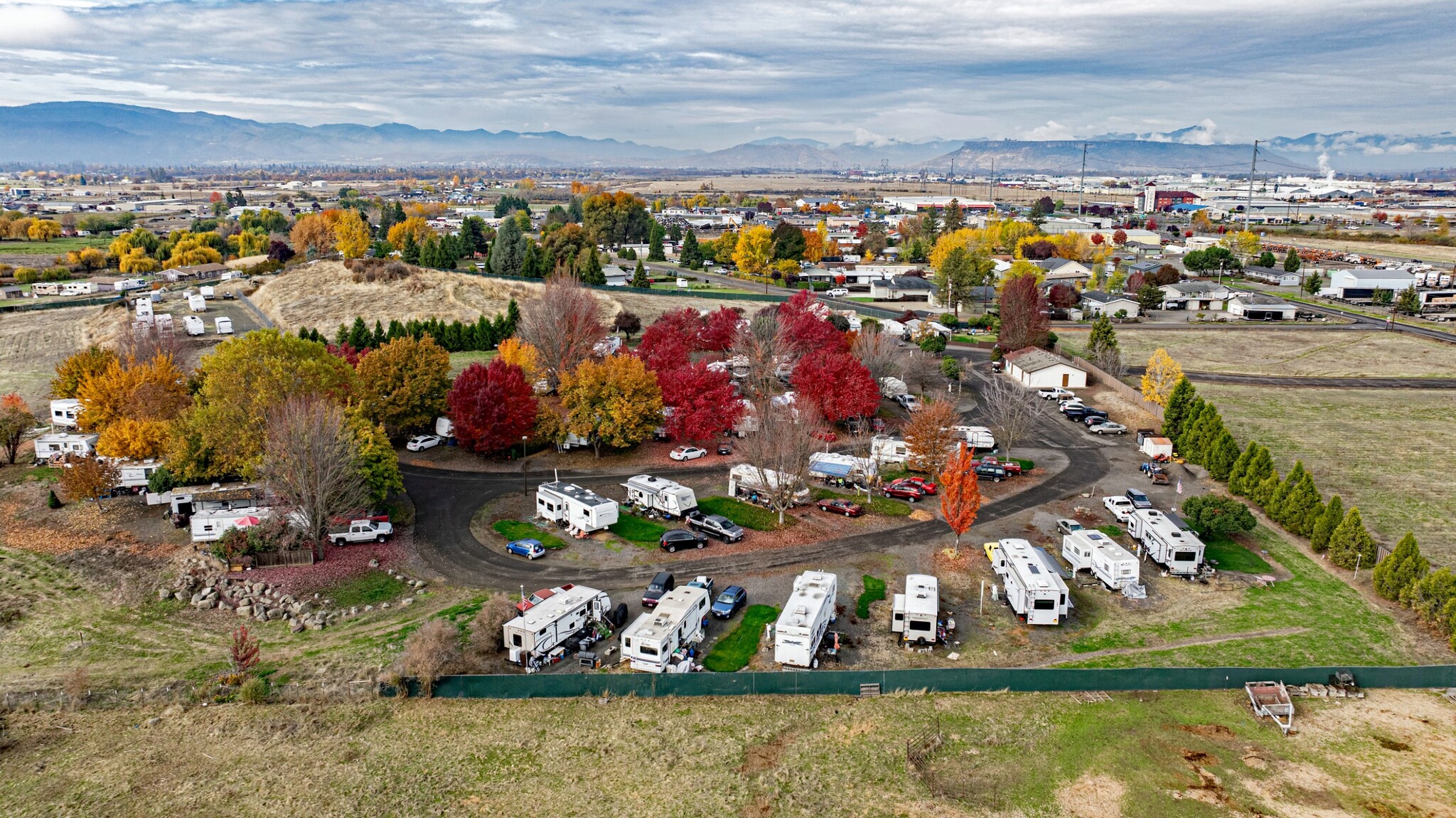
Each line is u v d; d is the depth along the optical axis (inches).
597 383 3275.1
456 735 1688.0
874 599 2183.8
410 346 3494.1
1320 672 1770.4
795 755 1605.6
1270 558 2417.6
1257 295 6225.4
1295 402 3932.1
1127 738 1631.4
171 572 2353.6
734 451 3272.6
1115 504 2716.5
